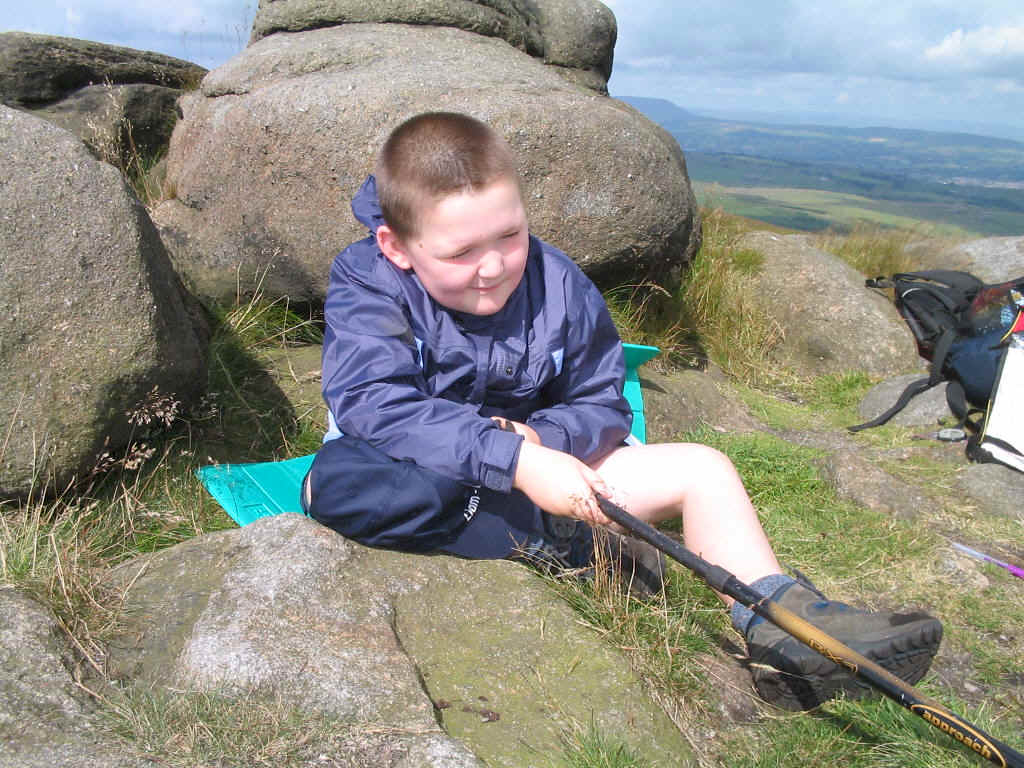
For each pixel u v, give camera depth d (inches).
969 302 189.9
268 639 71.2
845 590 109.8
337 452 86.9
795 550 118.3
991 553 123.0
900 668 71.3
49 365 99.0
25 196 99.6
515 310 92.0
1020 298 167.2
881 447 165.3
